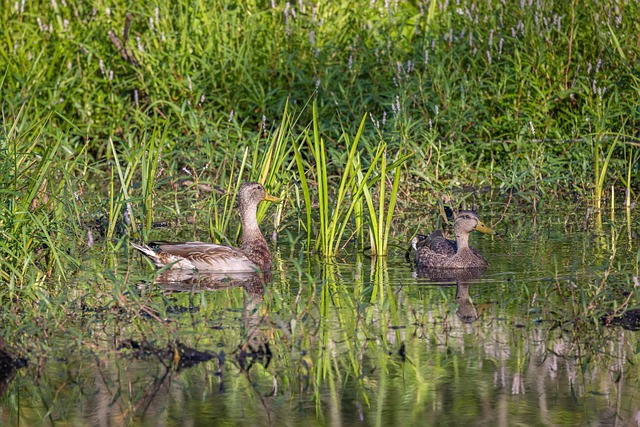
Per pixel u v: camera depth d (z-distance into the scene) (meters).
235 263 14.21
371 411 9.07
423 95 19.56
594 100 19.70
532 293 12.51
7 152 14.09
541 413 8.98
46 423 8.92
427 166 18.73
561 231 16.11
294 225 17.08
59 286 12.97
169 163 19.75
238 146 19.98
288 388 9.61
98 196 17.95
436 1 22.95
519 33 20.84
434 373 9.90
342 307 12.07
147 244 14.56
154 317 11.45
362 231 15.65
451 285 13.11
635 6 20.22
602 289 12.10
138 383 9.75
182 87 20.89
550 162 18.50
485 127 20.44
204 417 8.98
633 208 17.69
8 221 13.33
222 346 10.63
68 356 10.46
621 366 10.05
